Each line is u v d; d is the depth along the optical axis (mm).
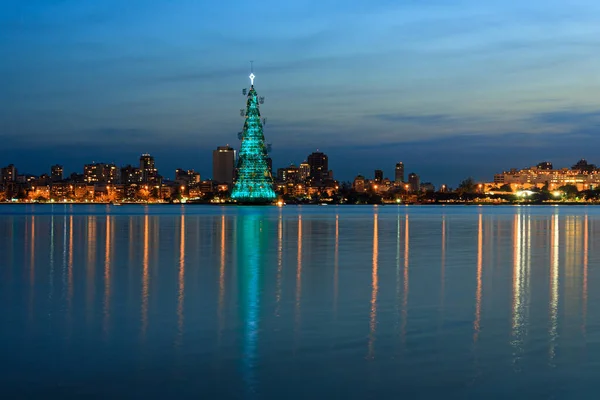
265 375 17844
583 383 17188
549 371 18156
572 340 21438
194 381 17359
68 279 36000
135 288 32656
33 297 29812
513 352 19984
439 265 43781
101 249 56375
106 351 20094
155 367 18484
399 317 25109
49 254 51375
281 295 30484
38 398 16172
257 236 76250
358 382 17312
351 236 77000
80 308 27016
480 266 43219
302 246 60531
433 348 20453
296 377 17672
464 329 23031
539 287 33219
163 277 36969
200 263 44719
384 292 31438
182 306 27500
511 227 103188
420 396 16359
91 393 16500
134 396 16312
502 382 17281
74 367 18484
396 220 137750
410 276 37688
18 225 106125
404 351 20094
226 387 16922
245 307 27281
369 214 198875
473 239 72000
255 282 34969
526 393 16516
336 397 16297
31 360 19125
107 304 27984
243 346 20656
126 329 23000
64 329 23000
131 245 61188
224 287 33062
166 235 77750
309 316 25297
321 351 20109
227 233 82625
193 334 22266
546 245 62844
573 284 34344
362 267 42438
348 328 23172
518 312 26172
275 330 22844
